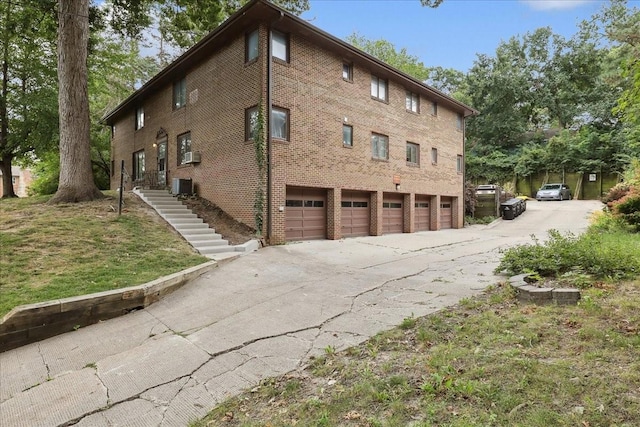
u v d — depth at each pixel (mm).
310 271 8344
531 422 2395
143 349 4645
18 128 17812
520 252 7105
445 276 7355
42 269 6840
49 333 5141
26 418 3322
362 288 6742
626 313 4113
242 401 3346
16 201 11773
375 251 11172
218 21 14398
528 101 35969
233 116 12562
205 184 13938
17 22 14719
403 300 5801
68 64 11398
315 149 12898
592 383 2773
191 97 14883
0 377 4086
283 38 12156
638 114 6836
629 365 2996
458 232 17594
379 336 4367
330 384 3389
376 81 15695
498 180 34094
